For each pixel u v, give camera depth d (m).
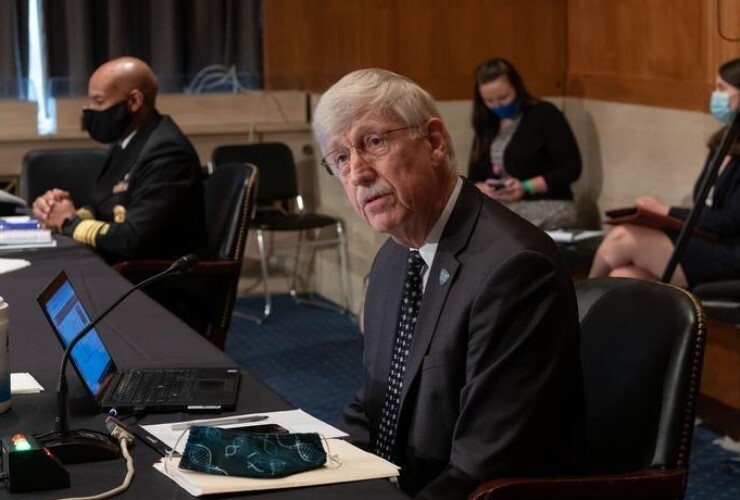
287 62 6.59
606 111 5.87
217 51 6.57
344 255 6.33
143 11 6.45
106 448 1.84
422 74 6.01
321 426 2.03
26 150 6.18
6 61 6.27
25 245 3.84
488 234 2.03
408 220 2.05
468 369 1.96
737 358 4.16
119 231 4.14
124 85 4.30
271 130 6.53
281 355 5.52
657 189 5.55
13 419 2.07
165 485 1.72
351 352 5.56
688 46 5.27
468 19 6.02
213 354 2.53
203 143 6.48
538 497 1.84
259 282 6.75
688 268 4.40
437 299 2.05
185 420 2.06
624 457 2.05
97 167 5.15
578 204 6.10
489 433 1.89
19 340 2.64
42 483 1.70
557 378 1.92
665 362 2.04
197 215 4.30
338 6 6.20
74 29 6.31
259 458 1.75
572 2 6.06
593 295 2.22
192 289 4.12
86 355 2.22
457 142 6.08
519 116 5.62
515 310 1.92
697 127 5.26
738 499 3.66
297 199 6.33
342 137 2.03
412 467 2.06
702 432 4.29
